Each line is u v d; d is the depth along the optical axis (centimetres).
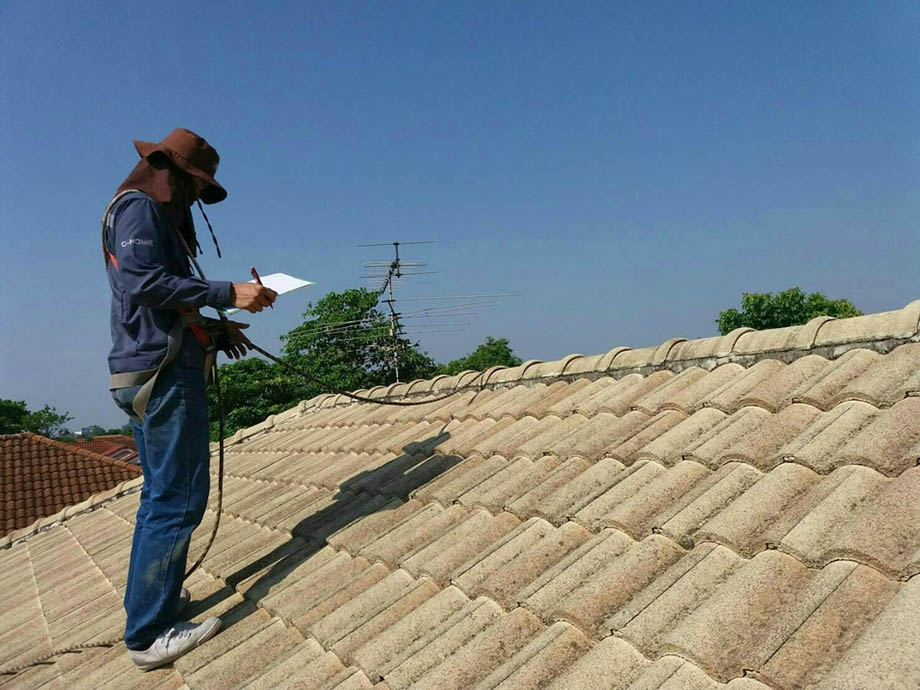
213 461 866
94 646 399
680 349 446
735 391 362
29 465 1741
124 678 347
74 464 1777
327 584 362
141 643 344
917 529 207
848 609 193
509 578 291
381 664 273
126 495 865
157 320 332
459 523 367
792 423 310
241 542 470
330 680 282
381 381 3372
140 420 340
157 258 325
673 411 380
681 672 201
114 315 340
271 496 564
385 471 488
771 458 288
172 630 347
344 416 784
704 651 201
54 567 643
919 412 268
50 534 822
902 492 225
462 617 282
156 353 331
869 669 163
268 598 367
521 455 416
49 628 463
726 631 206
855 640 183
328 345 3362
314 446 700
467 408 564
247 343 383
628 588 253
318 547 412
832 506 238
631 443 357
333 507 466
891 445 255
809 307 2544
